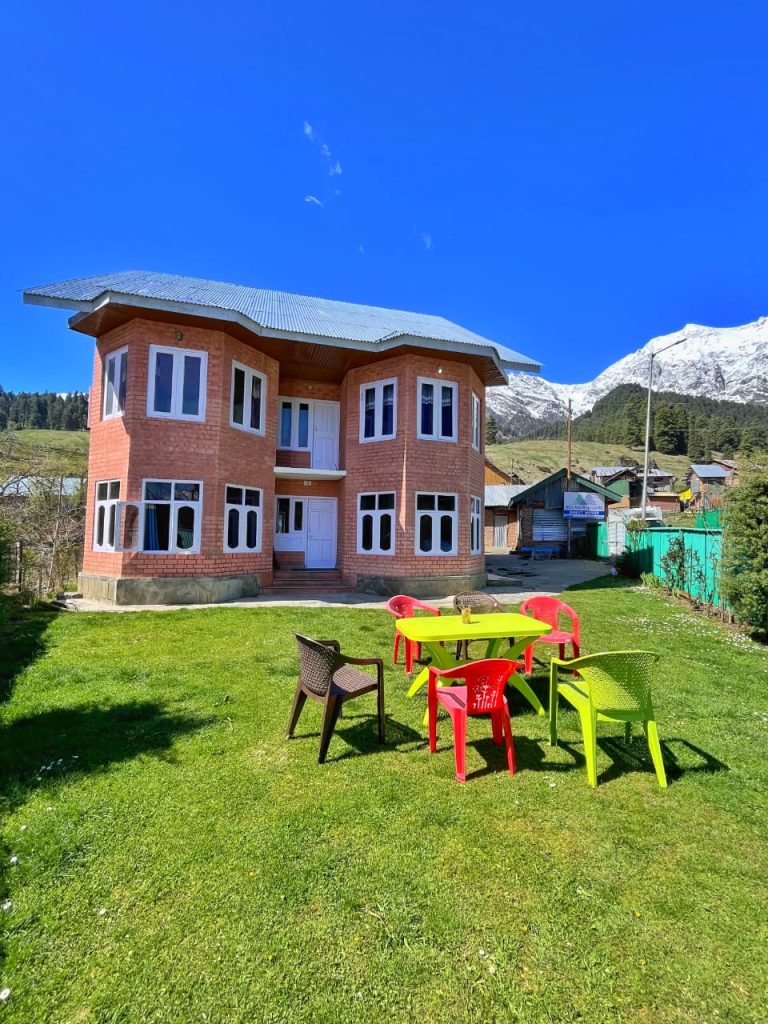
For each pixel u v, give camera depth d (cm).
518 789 350
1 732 438
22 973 202
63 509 1700
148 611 984
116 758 390
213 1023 182
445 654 490
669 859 278
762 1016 188
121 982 199
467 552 1355
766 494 823
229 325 1147
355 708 502
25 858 272
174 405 1134
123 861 271
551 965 208
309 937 221
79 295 1029
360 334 1266
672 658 693
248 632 808
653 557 1436
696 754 409
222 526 1177
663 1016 187
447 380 1349
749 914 238
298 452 1502
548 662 673
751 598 799
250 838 291
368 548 1359
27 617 914
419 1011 187
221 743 418
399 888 252
